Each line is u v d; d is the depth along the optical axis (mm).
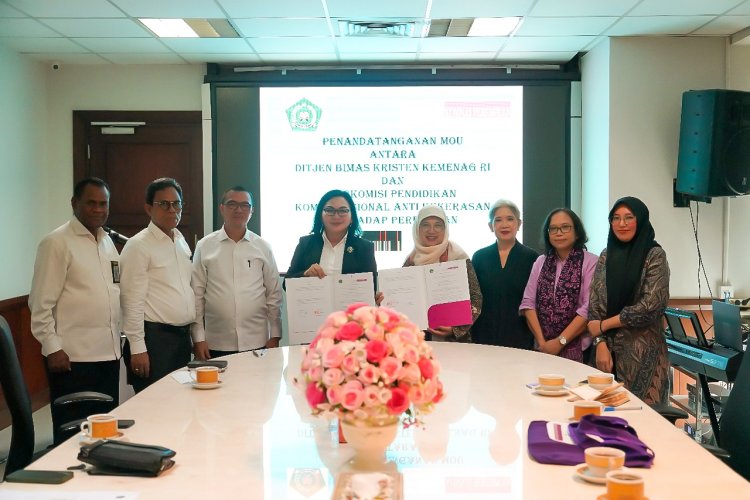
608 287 3383
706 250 5484
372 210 6090
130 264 3586
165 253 3705
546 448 1834
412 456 1842
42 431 4879
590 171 5852
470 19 4914
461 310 3451
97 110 6156
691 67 5445
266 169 6082
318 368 1694
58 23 4949
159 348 3654
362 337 1706
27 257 5844
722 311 3615
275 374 2832
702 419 3949
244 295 3863
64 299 3426
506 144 6070
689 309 5281
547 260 3760
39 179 6035
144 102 6168
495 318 3875
